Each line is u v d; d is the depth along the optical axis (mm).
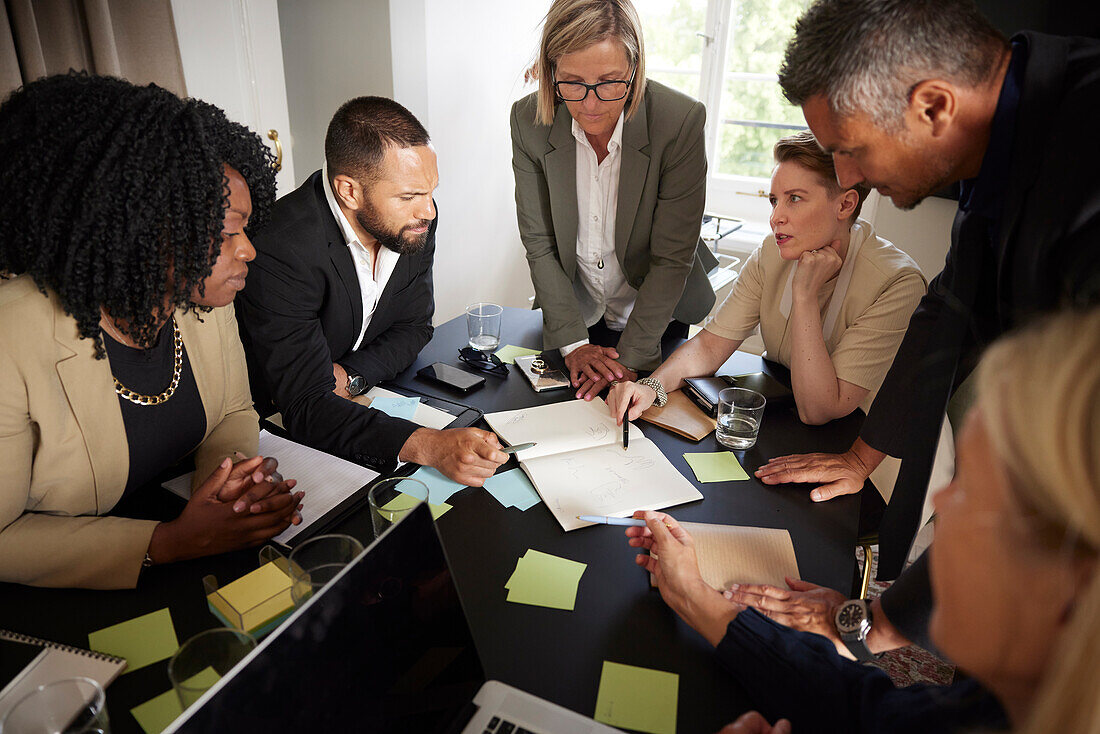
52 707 724
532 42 3654
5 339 1020
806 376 1554
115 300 1048
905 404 1366
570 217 1927
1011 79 918
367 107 1456
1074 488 387
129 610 990
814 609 1038
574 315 1914
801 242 1575
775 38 3301
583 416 1554
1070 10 2180
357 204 1505
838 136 1004
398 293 1790
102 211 956
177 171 996
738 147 3576
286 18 2896
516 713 848
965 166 1010
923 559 1025
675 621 1018
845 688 827
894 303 1554
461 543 1158
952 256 1336
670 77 3596
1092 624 361
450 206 3373
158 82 2182
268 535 1113
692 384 1648
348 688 756
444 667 854
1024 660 463
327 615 753
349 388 1604
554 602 1041
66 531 1044
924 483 1305
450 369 1741
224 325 1373
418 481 1190
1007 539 438
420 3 2834
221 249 1117
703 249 2209
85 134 946
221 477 1110
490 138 3529
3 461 1025
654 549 1107
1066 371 398
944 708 708
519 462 1379
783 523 1250
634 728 853
